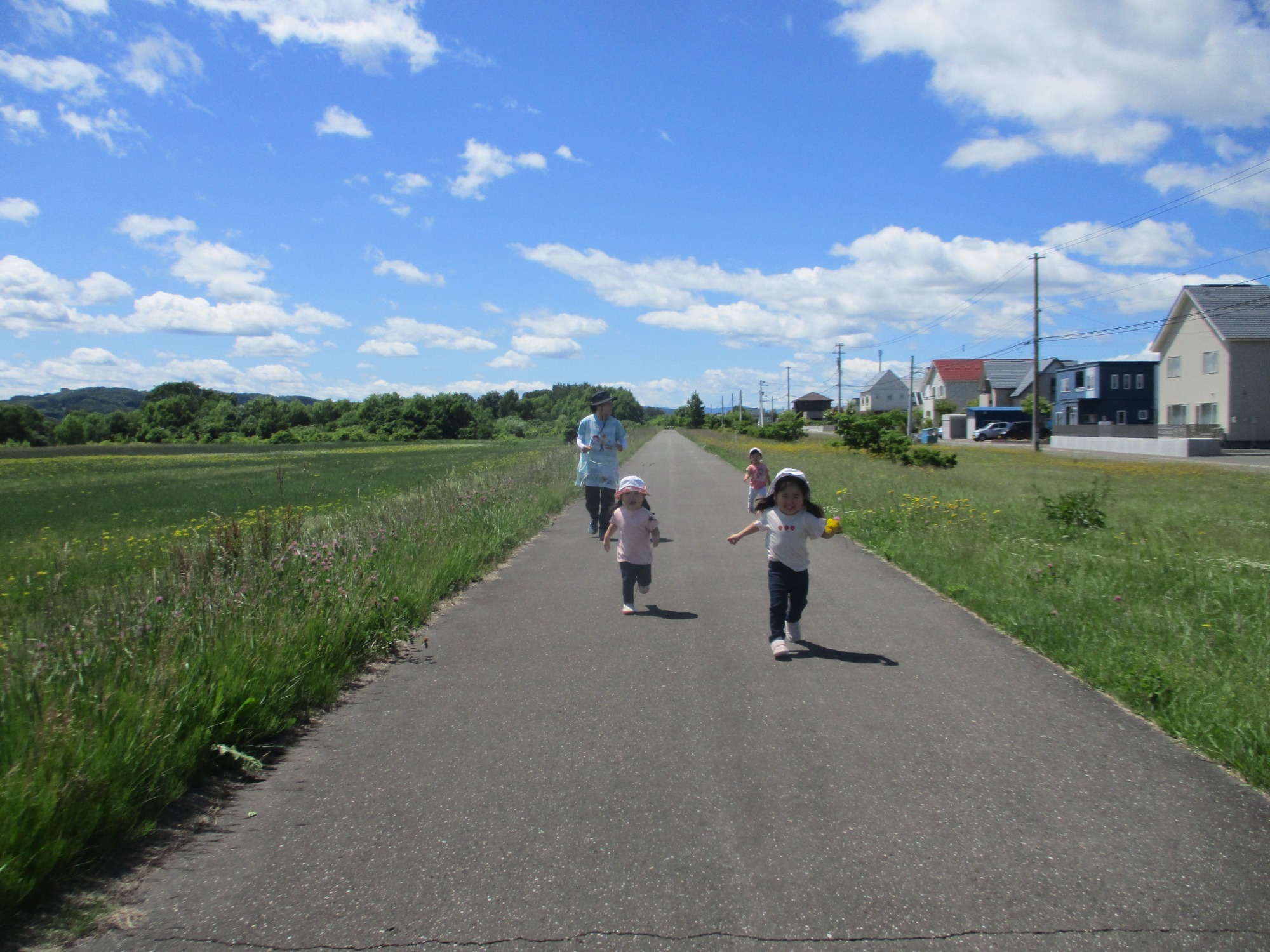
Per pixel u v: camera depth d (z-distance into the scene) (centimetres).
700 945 248
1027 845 305
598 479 1111
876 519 1171
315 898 277
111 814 316
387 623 611
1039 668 521
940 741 404
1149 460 3753
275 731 424
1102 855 298
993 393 8656
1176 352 5119
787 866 292
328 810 341
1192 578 749
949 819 326
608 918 262
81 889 284
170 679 409
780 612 552
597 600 738
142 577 650
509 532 1084
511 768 379
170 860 304
